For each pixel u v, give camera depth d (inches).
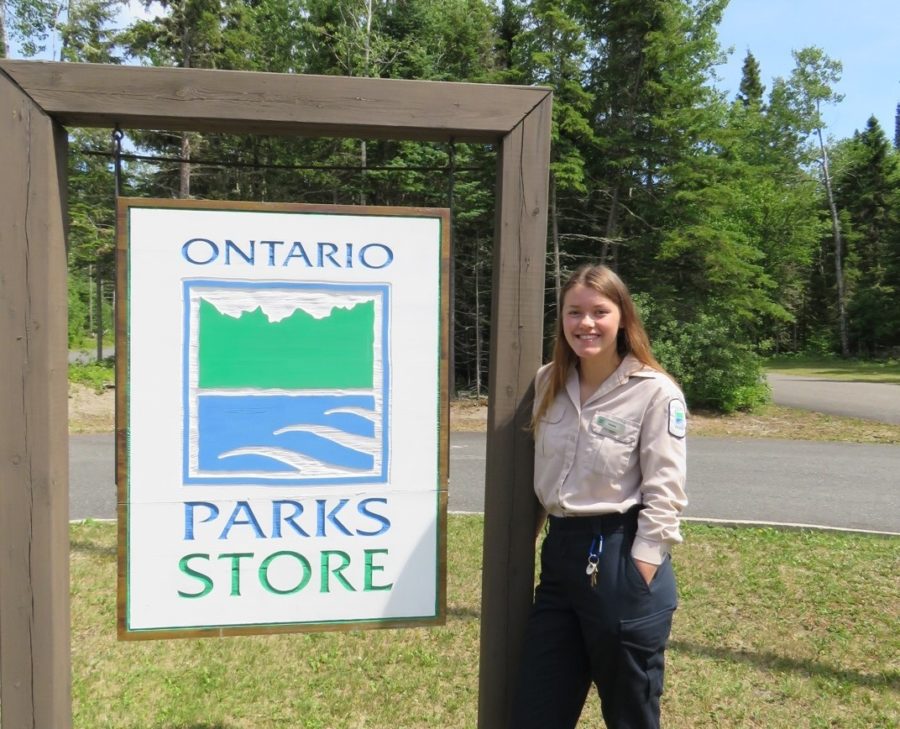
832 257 1715.1
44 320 86.6
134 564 93.4
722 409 596.7
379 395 98.0
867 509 273.4
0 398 86.1
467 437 454.6
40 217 86.3
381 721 127.3
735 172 650.2
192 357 93.8
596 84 684.7
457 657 151.0
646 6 643.5
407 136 98.6
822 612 172.4
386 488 98.4
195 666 146.5
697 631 161.6
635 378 87.0
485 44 803.4
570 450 88.3
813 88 1513.3
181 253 93.3
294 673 143.9
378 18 778.8
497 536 99.2
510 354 98.2
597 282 87.4
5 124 85.4
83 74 86.7
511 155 96.3
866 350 1614.2
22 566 87.2
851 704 132.7
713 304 619.2
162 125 92.8
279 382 95.9
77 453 371.6
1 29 735.7
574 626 89.3
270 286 95.3
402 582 99.1
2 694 87.7
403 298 98.2
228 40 771.4
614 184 677.3
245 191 774.5
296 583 97.0
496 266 98.7
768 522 248.1
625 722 85.6
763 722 127.0
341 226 96.7
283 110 91.4
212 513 94.9
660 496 83.3
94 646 154.3
